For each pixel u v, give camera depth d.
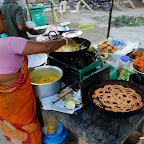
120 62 2.12
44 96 1.78
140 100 1.45
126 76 1.96
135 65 2.00
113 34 6.44
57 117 1.69
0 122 1.59
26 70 1.35
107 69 1.76
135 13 10.02
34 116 1.61
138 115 1.56
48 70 1.96
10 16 2.81
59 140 1.82
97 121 1.53
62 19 9.21
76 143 2.13
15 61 1.20
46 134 1.83
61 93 1.84
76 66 1.86
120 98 1.48
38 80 1.90
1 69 1.19
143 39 5.81
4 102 1.34
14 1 2.85
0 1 4.25
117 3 11.95
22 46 1.15
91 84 1.60
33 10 4.02
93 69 1.96
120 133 1.40
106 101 1.45
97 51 2.73
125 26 7.54
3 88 1.27
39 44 1.19
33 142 1.69
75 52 1.77
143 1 10.83
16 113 1.43
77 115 1.61
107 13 10.27
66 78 2.08
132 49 2.62
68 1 12.83
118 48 2.74
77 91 1.86
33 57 2.24
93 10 11.41
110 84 1.70
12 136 1.66
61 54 1.82
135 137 1.93
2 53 1.13
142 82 1.90
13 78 1.28
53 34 2.76
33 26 3.92
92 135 1.40
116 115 1.24
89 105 1.67
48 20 9.02
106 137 1.38
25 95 1.39
